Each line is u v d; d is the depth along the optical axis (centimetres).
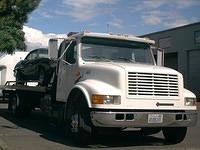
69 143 1056
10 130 1275
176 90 1021
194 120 1044
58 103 1205
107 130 1051
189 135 1277
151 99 986
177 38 3847
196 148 1020
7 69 2306
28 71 1555
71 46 1143
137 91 976
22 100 1597
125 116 955
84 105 993
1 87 1762
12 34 2705
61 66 1181
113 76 982
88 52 1113
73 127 1038
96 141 1106
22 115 1628
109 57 1128
